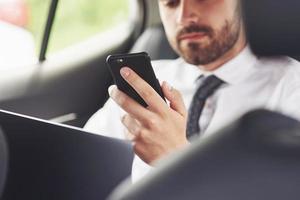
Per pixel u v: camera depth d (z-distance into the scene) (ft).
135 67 4.61
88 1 10.12
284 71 6.03
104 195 4.24
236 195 1.60
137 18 10.21
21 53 9.81
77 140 4.12
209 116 5.91
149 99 4.48
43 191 4.06
